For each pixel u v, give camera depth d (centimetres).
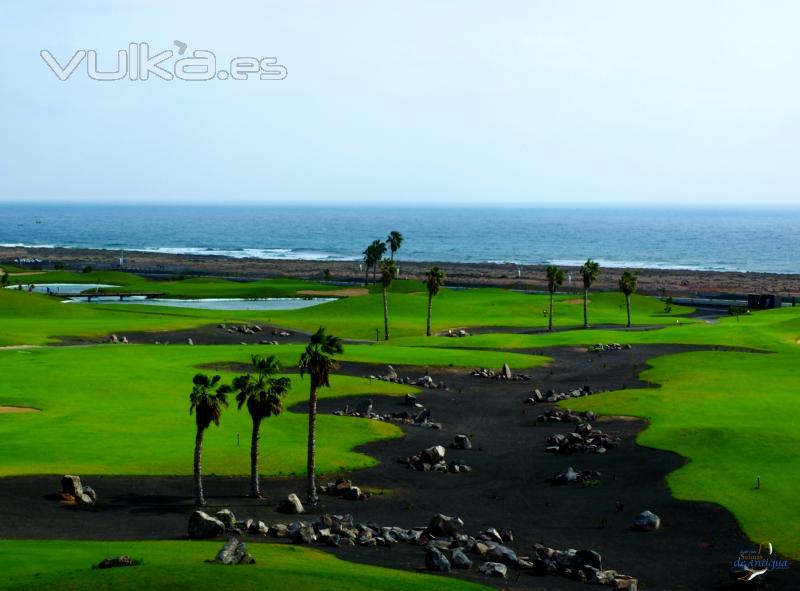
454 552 5484
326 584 4459
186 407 9719
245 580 4347
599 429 9375
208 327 16612
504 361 13638
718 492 7031
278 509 6600
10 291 18525
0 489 6588
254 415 6881
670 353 14600
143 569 4412
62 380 10706
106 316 17850
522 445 8975
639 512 6731
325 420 9369
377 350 14112
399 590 4562
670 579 5428
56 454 7631
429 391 11550
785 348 14925
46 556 4809
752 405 10175
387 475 7731
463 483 7631
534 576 5353
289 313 19475
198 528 5741
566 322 19375
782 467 7606
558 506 6969
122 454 7756
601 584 5247
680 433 8819
